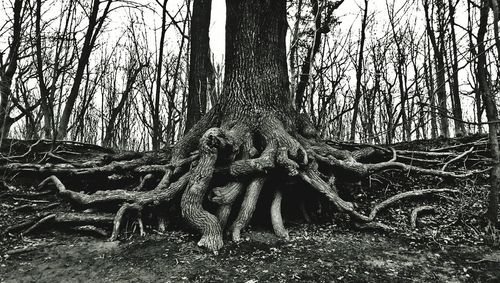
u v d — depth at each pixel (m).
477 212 5.40
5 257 4.14
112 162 6.88
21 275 3.72
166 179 5.72
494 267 3.89
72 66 12.47
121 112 22.48
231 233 4.74
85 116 24.19
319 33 12.41
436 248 4.45
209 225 4.52
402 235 4.91
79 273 3.76
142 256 4.14
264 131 5.89
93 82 18.72
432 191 6.14
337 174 6.03
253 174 5.18
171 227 5.20
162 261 3.98
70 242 4.66
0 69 8.89
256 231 5.00
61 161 8.19
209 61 10.28
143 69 16.91
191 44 9.12
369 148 7.12
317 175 5.52
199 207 4.73
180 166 5.94
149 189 6.14
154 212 5.27
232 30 6.89
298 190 5.68
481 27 4.68
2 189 6.70
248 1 6.57
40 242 4.66
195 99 8.88
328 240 4.74
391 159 6.97
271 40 6.54
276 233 4.88
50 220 5.05
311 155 5.83
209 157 5.05
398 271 3.78
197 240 4.58
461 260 4.07
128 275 3.68
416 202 6.08
